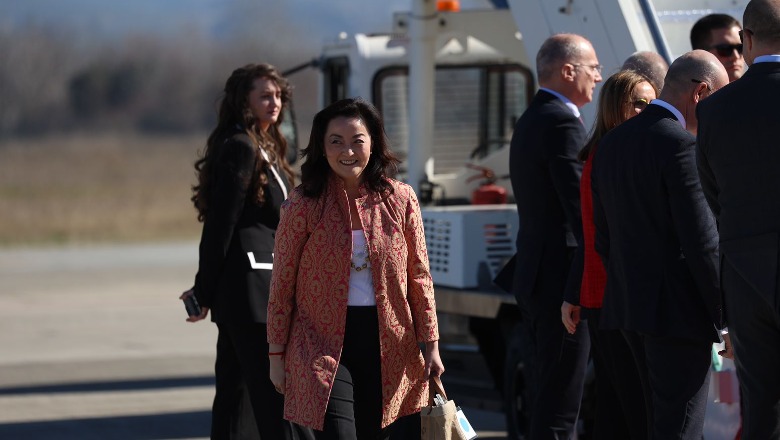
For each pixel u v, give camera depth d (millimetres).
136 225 58031
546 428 12141
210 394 20062
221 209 12188
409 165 17453
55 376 21797
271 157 12523
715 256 10086
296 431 10492
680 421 10273
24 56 154125
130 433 17109
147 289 35438
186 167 100688
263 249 12328
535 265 12234
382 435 10273
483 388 15773
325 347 10109
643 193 10312
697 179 10133
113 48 162875
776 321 9328
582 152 11453
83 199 71938
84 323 28578
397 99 18422
